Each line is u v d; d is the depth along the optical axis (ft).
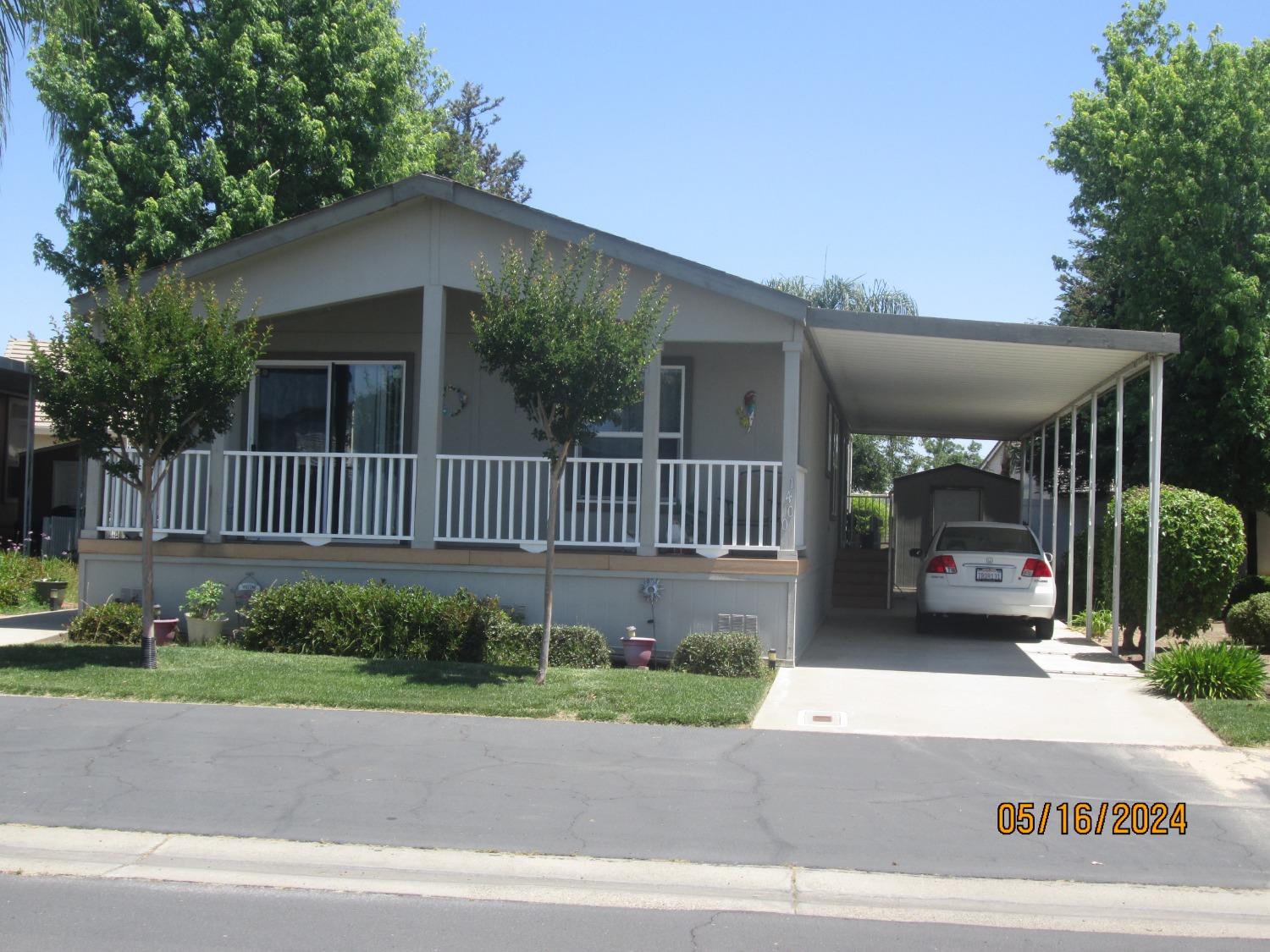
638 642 37.70
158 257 61.72
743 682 33.45
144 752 25.22
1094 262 84.33
